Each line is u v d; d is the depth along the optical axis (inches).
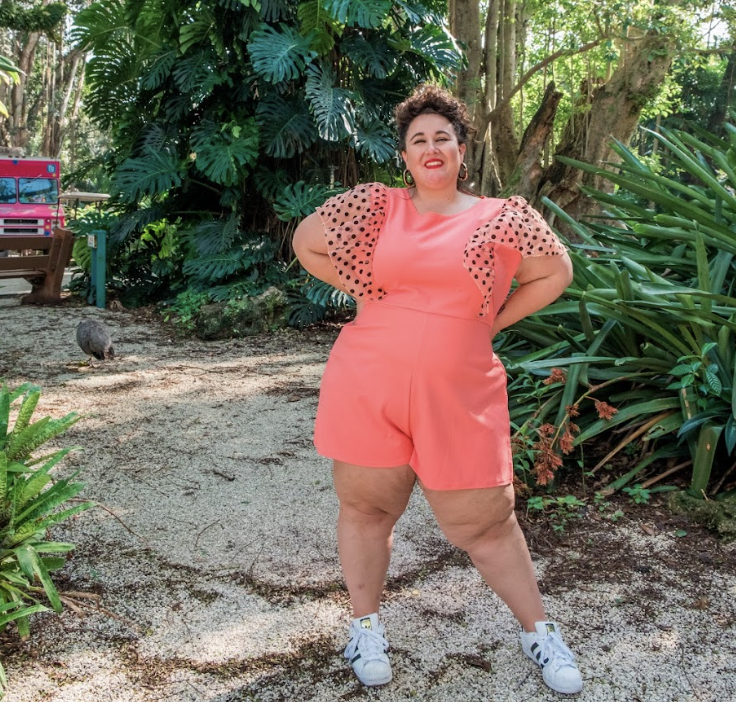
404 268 76.5
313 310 316.2
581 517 127.7
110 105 406.0
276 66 297.6
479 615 100.1
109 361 249.0
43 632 96.0
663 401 140.1
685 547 117.4
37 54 1429.6
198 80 329.1
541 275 80.7
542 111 438.9
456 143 78.4
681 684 86.2
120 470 151.5
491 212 77.6
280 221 351.9
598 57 514.0
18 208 597.9
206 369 240.8
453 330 76.3
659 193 157.6
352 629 88.6
